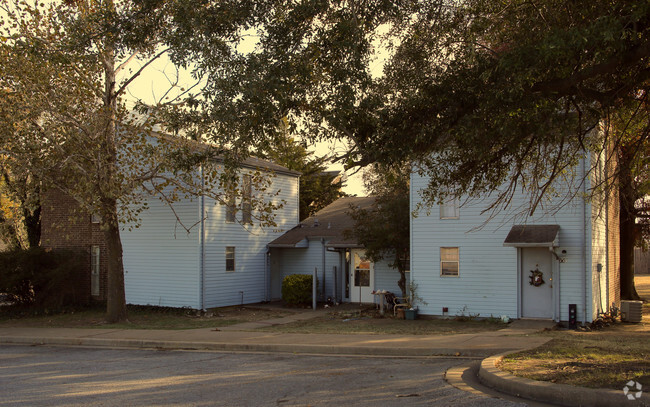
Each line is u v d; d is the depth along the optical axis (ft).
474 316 59.57
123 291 60.64
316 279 72.49
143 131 61.00
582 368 26.55
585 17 30.14
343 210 91.04
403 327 53.36
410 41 35.73
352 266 77.87
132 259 75.97
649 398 20.43
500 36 33.55
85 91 52.75
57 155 54.29
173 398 25.05
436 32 35.37
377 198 69.56
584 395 21.77
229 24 34.88
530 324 54.44
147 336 48.29
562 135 30.17
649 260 192.95
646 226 94.58
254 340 44.34
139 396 25.61
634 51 27.48
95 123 53.42
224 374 31.27
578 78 28.91
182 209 71.77
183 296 70.74
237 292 75.61
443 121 31.76
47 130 51.57
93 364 35.88
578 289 55.01
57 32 49.19
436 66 34.42
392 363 34.09
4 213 74.59
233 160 34.60
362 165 31.94
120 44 37.83
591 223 55.52
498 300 58.75
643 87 32.07
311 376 29.99
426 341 40.81
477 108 31.09
